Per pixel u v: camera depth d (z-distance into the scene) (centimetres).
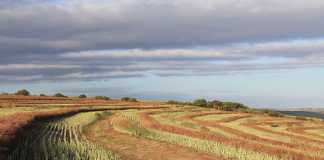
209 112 8300
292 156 3066
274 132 5388
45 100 8900
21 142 2842
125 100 11438
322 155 3281
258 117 7875
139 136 3797
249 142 3616
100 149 2839
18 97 9094
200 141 3472
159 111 8000
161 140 3556
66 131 3894
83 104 8488
